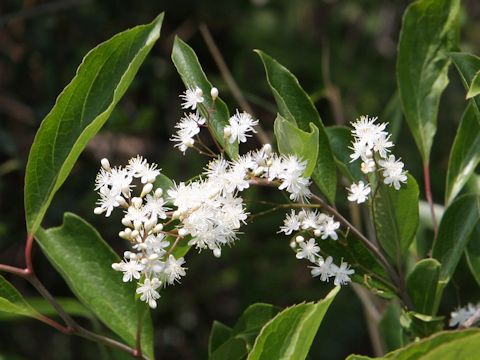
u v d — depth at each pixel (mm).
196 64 230
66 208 486
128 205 215
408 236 237
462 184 254
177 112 534
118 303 251
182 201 210
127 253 209
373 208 232
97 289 252
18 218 505
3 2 495
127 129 453
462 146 256
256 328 239
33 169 226
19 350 565
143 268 208
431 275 233
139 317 230
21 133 509
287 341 205
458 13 267
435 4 266
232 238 215
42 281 544
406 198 234
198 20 542
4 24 483
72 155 219
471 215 243
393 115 315
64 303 294
